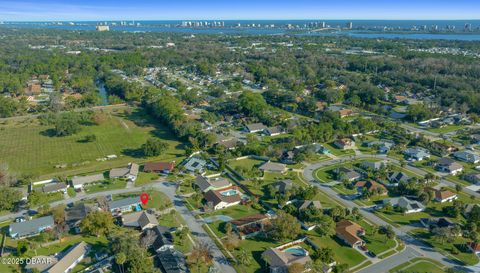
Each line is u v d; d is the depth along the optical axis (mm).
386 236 133125
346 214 147375
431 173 187125
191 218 147875
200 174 187625
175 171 186500
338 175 182750
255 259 123000
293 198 161875
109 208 149875
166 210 152750
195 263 118688
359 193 168375
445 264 120500
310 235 137125
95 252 125375
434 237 133125
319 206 153250
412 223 145125
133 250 118562
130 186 174375
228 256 124250
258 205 157875
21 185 174375
